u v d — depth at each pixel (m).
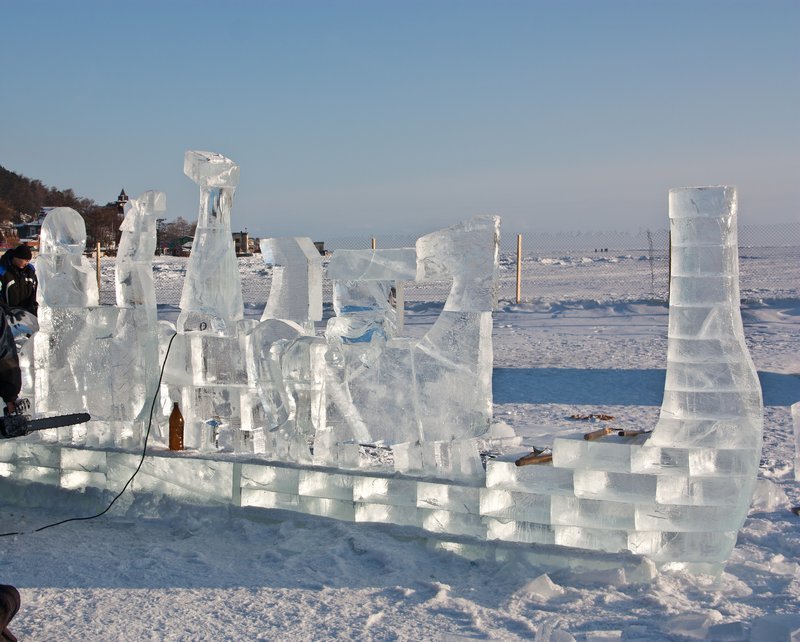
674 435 4.99
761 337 17.58
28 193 80.62
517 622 4.21
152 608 4.45
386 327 5.65
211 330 6.23
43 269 6.63
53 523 6.06
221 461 6.04
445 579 4.86
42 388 6.66
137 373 6.39
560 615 4.30
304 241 6.38
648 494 4.95
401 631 4.13
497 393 11.72
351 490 5.62
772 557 5.21
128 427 6.71
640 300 23.25
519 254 24.83
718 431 4.90
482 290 5.32
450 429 5.39
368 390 5.64
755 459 4.82
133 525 5.96
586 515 5.04
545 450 5.76
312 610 4.40
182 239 51.81
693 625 4.08
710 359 4.95
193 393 6.45
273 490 5.84
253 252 50.34
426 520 5.40
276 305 6.37
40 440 6.75
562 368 13.92
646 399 11.11
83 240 6.70
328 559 5.09
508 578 4.82
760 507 6.20
